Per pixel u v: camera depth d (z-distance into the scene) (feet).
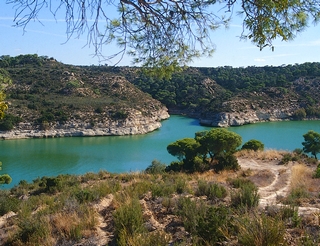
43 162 189.06
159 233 22.88
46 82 361.51
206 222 22.03
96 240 25.13
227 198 36.47
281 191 47.73
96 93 370.12
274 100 415.44
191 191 40.47
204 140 97.19
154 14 21.04
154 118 346.95
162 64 24.54
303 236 19.69
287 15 20.22
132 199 33.45
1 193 75.36
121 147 236.43
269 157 97.19
